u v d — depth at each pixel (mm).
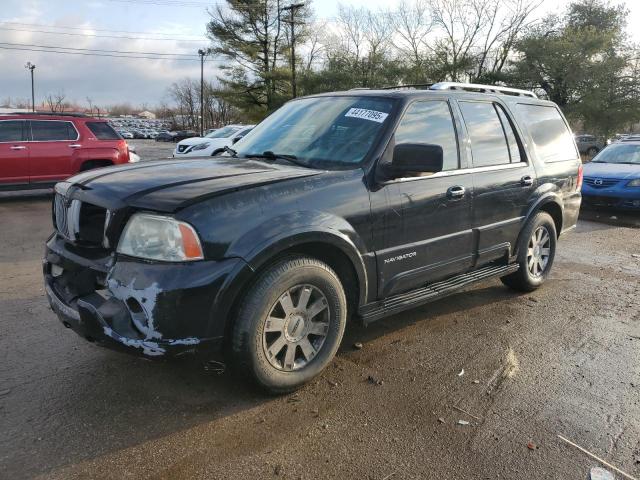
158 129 95750
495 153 4574
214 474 2496
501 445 2773
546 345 4086
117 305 2713
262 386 3059
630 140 12203
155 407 3041
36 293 5043
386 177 3508
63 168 11492
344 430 2871
